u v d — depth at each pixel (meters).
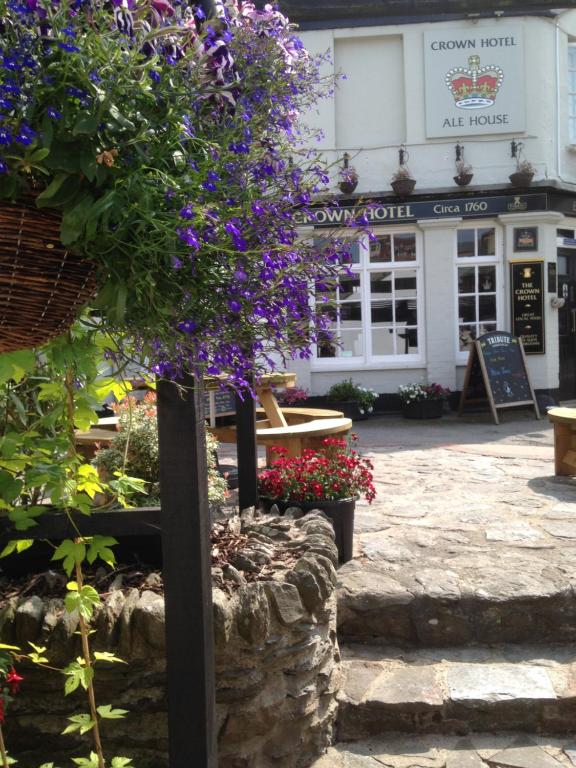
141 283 1.22
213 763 2.00
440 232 10.87
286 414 6.40
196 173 1.23
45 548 2.81
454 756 2.82
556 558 3.83
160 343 1.34
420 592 3.39
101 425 5.48
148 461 3.35
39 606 2.46
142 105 1.25
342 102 10.92
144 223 1.17
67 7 1.16
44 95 1.16
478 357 10.35
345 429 4.72
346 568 3.73
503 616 3.36
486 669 3.17
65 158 1.16
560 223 11.16
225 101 1.39
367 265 11.12
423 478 6.11
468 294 11.07
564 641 3.37
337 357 11.26
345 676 3.14
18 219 1.18
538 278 10.83
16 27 1.15
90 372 1.78
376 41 10.89
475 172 10.89
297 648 2.61
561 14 10.84
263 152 1.44
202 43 1.33
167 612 1.92
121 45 1.22
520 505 5.03
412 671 3.17
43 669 2.42
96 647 2.40
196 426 1.86
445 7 8.07
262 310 1.35
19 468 2.11
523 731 2.95
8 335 1.29
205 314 1.31
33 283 1.22
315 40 10.82
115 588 2.62
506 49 10.73
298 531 3.35
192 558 1.90
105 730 2.45
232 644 2.43
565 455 6.05
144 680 2.43
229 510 4.41
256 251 1.28
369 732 2.95
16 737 2.46
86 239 1.18
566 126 11.05
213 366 1.37
